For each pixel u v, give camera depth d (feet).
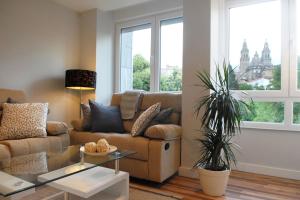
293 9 8.95
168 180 8.36
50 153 6.60
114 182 5.71
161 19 11.77
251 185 7.98
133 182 8.18
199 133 8.55
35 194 6.86
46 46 11.33
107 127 9.73
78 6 12.14
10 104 8.29
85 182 5.49
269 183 8.18
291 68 8.96
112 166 7.93
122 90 13.21
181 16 11.19
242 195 7.17
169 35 11.66
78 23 12.89
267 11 9.50
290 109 8.88
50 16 11.50
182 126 8.96
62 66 12.07
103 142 6.26
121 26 13.12
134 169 8.00
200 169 7.35
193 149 8.67
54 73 11.69
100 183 5.43
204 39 8.66
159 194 7.14
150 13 11.94
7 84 9.90
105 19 12.87
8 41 9.93
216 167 7.31
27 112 8.21
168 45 11.69
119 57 13.25
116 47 13.30
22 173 4.98
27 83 10.59
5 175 4.86
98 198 5.91
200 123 8.53
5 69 9.84
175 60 11.46
